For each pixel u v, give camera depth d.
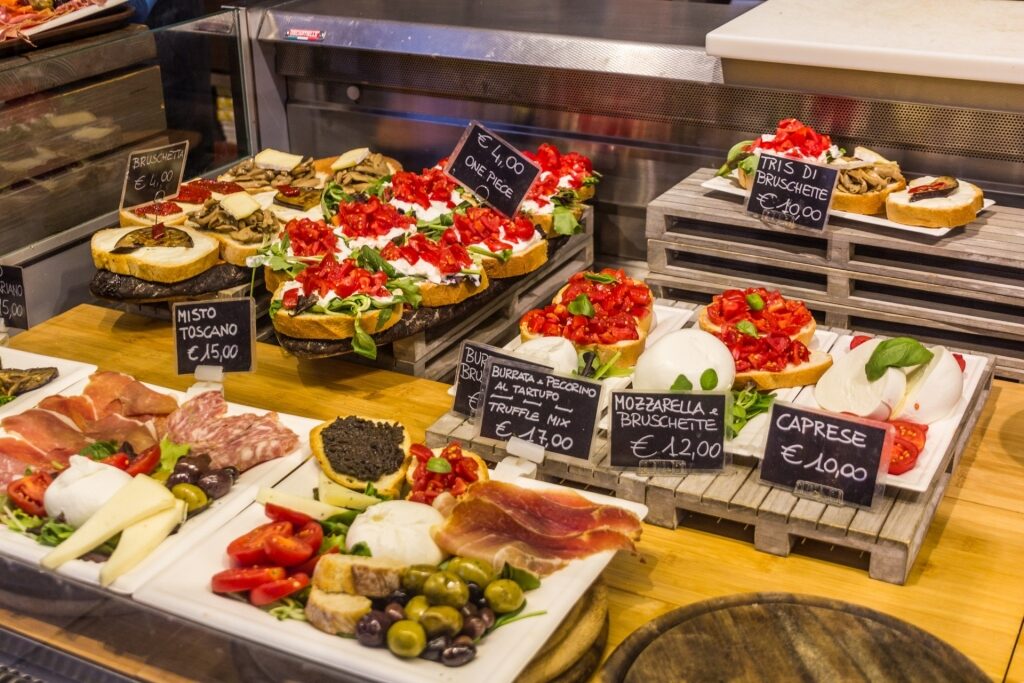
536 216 1.53
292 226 1.44
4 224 1.47
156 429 1.19
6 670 0.99
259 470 1.11
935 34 1.48
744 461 1.12
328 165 1.75
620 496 1.12
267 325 1.51
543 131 1.70
